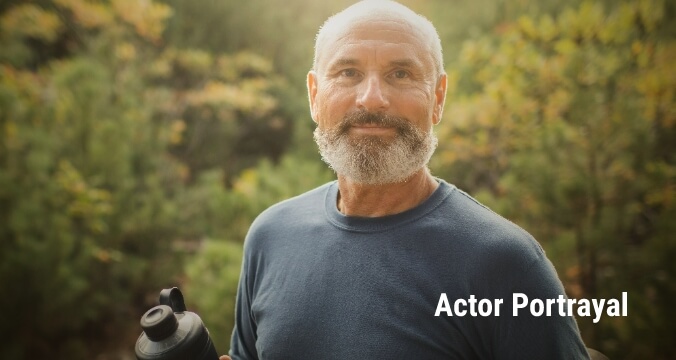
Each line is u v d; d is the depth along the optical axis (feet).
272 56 22.33
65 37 19.34
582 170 8.51
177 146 20.22
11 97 12.28
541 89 10.53
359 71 3.32
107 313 12.76
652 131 8.93
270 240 3.89
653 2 10.06
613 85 9.12
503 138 11.55
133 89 15.66
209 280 9.41
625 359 6.79
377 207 3.48
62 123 12.71
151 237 13.07
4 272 10.12
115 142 12.74
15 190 10.87
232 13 21.79
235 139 21.52
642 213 9.27
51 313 10.68
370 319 3.14
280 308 3.51
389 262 3.22
